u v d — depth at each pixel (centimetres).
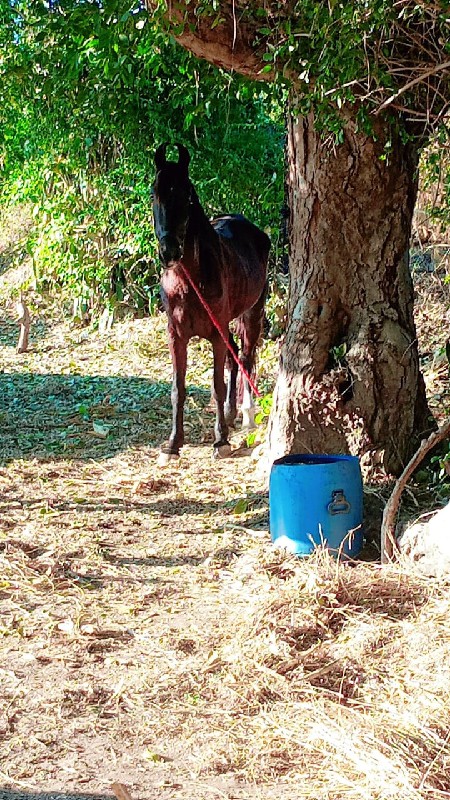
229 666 401
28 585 505
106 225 1262
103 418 949
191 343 1221
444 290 975
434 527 489
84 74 880
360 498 527
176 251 691
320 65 475
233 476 723
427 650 398
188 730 356
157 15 504
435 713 349
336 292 632
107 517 638
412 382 629
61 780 324
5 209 1672
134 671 406
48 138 1196
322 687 384
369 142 605
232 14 518
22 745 348
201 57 544
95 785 321
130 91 1025
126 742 350
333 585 462
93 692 387
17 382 1122
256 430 827
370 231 627
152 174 1149
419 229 912
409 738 334
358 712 357
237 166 1132
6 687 393
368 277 631
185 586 507
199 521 624
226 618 457
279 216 1192
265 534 585
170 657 417
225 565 539
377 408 621
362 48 479
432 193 771
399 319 635
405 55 530
